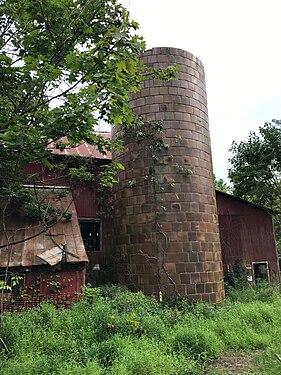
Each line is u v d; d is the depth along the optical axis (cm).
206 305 852
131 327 627
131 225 986
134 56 448
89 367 457
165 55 1041
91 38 509
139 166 998
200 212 973
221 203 1414
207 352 583
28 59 430
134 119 940
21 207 940
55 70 421
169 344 588
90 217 1198
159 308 811
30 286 795
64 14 500
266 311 782
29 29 525
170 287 903
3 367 466
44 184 1041
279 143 1783
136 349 539
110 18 505
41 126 454
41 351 533
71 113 416
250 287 1172
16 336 558
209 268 947
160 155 984
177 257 921
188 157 992
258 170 1853
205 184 1014
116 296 810
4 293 757
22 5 511
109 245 1192
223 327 686
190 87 1053
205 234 966
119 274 1012
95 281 1131
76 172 795
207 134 1091
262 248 1417
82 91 423
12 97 525
